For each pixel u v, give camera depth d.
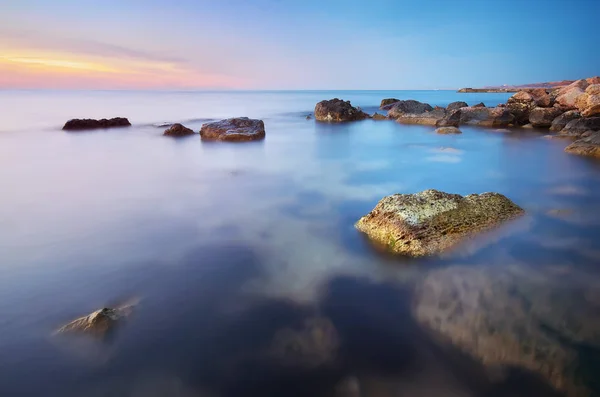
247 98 109.00
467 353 5.27
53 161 19.08
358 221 9.77
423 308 6.30
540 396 4.60
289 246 8.91
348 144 25.05
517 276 7.06
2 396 4.64
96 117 41.50
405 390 4.79
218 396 4.73
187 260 8.20
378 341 5.63
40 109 51.06
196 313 6.30
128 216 11.01
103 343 5.51
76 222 10.47
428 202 8.84
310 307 6.50
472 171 16.59
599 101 24.05
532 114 29.91
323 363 5.23
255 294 6.89
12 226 10.09
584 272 7.22
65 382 4.88
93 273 7.59
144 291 6.94
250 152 22.06
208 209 11.70
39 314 6.19
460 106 38.97
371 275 7.51
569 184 13.91
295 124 38.19
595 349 5.21
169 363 5.22
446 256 7.66
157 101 81.00
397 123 37.31
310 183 14.91
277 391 4.80
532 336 5.45
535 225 9.34
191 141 25.81
